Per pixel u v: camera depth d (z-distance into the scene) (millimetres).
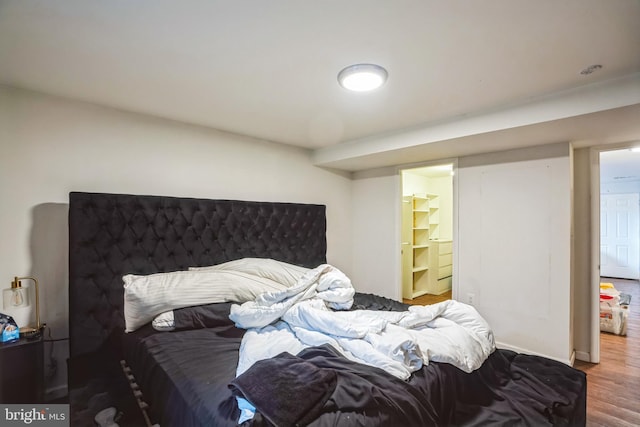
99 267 2195
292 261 3447
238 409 1141
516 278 2994
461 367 1494
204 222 2748
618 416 2070
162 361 1589
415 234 5602
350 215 4367
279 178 3533
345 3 1237
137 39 1504
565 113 2068
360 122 2783
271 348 1566
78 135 2279
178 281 2170
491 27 1397
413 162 3719
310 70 1818
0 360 1765
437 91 2102
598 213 2900
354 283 4367
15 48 1580
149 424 1539
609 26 1382
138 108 2441
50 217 2166
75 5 1249
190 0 1220
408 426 1092
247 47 1576
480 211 3219
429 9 1274
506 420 1363
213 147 2994
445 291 5645
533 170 2895
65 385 2203
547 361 1865
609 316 3609
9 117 2029
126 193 2486
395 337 1468
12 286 1988
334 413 1061
